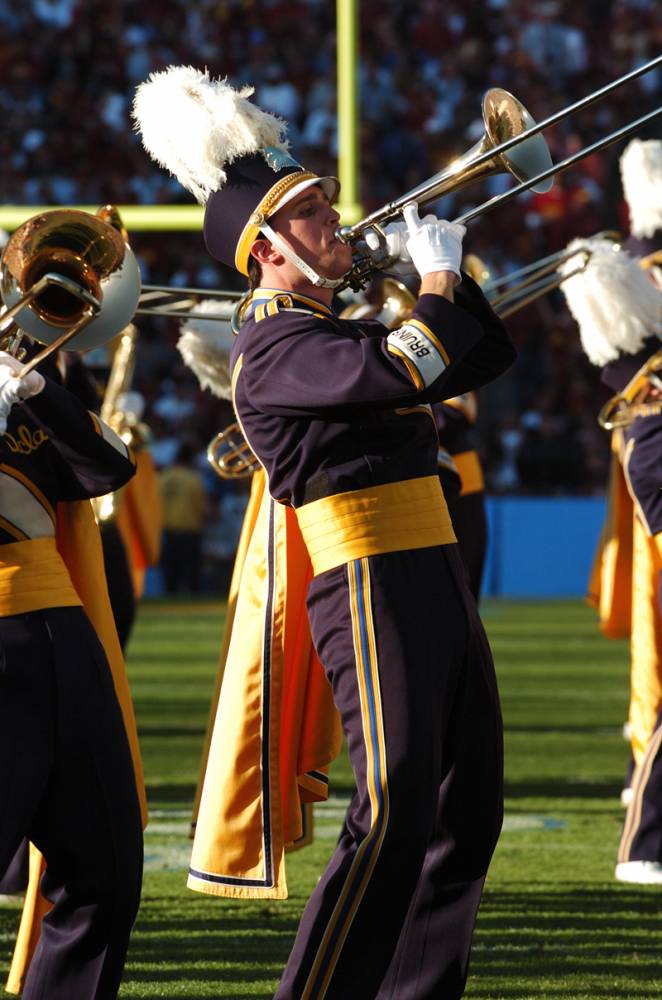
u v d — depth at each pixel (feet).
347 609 32.99
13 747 31.94
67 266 31.83
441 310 32.71
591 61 243.19
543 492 207.72
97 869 32.60
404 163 224.94
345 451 33.30
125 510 80.53
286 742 40.83
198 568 202.49
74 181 220.02
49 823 32.76
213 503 214.48
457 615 33.40
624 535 67.87
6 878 46.11
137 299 33.63
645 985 41.32
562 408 219.61
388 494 33.24
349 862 32.09
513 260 223.10
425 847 32.30
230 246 36.09
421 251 33.73
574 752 81.87
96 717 32.89
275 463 34.14
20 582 32.96
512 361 35.55
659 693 59.16
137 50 232.73
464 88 238.27
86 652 33.19
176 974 42.70
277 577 40.78
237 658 40.93
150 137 36.29
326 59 234.58
